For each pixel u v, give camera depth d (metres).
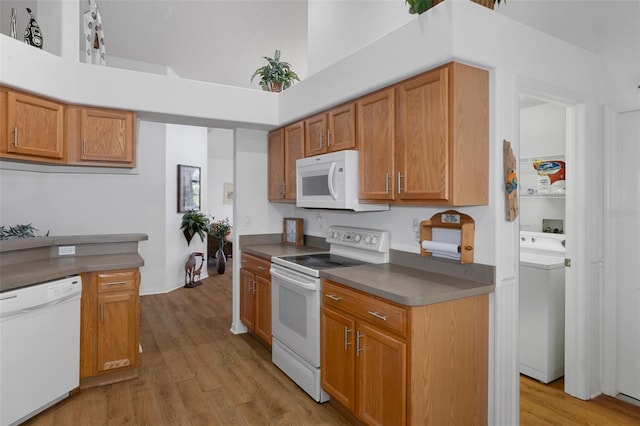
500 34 2.00
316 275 2.46
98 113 2.94
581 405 2.48
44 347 2.30
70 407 2.43
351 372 2.16
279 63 3.68
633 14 2.34
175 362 3.12
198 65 5.40
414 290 1.90
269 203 3.95
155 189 5.37
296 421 2.30
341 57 3.41
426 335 1.81
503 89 2.02
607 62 2.47
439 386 1.86
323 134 2.90
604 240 2.58
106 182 4.80
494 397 2.04
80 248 3.10
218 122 3.42
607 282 2.58
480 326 2.01
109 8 3.87
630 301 2.52
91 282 2.65
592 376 2.57
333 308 2.34
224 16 4.08
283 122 3.44
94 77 2.87
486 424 2.06
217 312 4.55
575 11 2.55
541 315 2.77
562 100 2.35
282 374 2.92
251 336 3.74
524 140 3.55
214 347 3.45
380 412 1.95
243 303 3.71
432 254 2.37
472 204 1.97
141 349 3.39
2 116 2.43
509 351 2.09
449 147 1.90
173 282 5.75
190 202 6.15
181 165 5.89
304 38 4.61
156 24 4.21
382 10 3.00
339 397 2.27
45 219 4.02
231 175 9.74
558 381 2.81
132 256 3.09
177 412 2.39
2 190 3.61
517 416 2.14
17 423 2.20
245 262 3.64
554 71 2.25
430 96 1.99
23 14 3.67
